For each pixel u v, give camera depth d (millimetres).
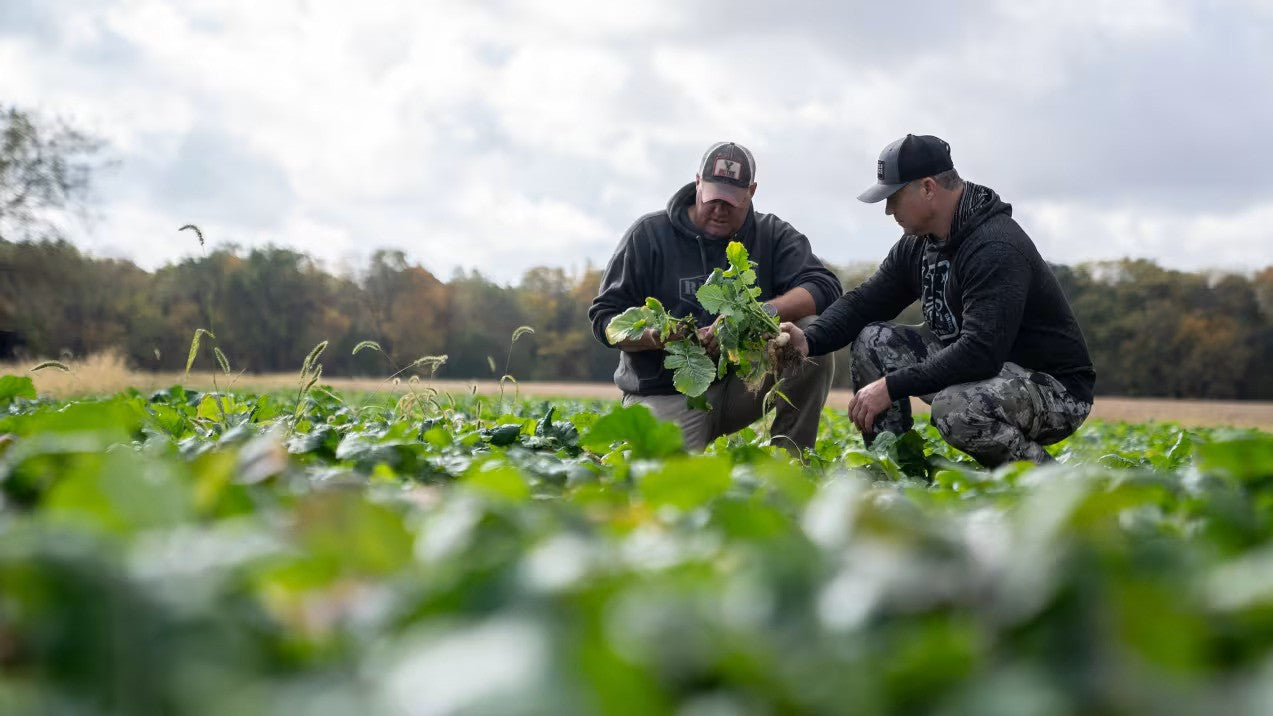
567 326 59719
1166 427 13773
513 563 777
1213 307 55469
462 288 58688
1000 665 702
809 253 6172
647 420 3025
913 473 4273
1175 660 687
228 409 5098
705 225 5949
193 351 4812
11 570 670
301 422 4746
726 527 1413
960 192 4977
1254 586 780
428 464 2904
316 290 54438
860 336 5543
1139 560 1041
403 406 5465
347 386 30422
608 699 541
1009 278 4781
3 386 6070
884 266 5559
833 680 641
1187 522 1744
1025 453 4945
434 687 536
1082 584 744
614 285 6039
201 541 971
